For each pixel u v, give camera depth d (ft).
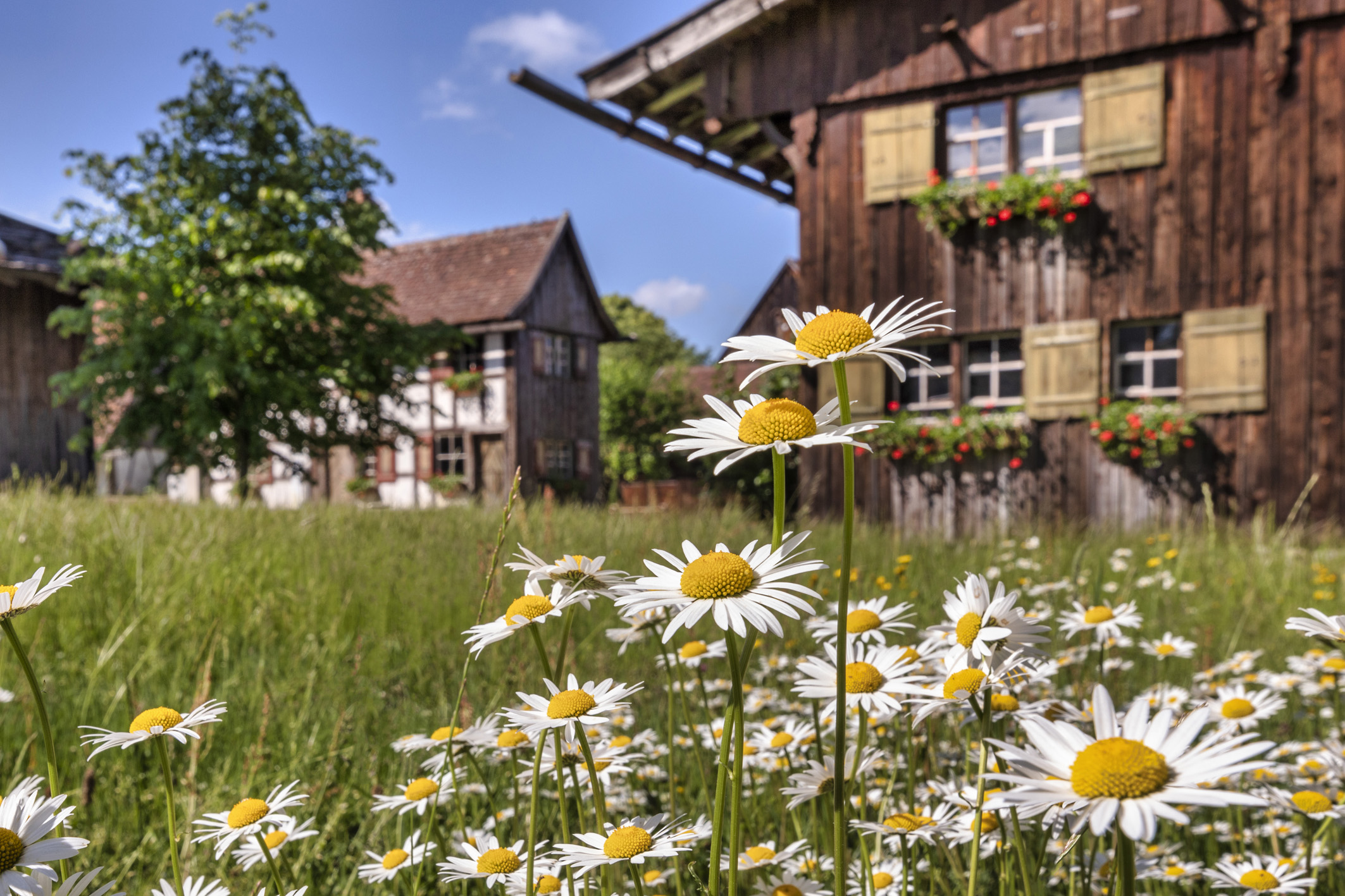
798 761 6.60
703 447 3.55
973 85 33.30
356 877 5.93
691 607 3.27
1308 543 25.80
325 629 14.62
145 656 11.59
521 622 4.23
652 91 38.65
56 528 17.42
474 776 7.21
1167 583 17.28
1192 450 30.09
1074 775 2.49
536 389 77.77
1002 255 32.68
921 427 32.81
